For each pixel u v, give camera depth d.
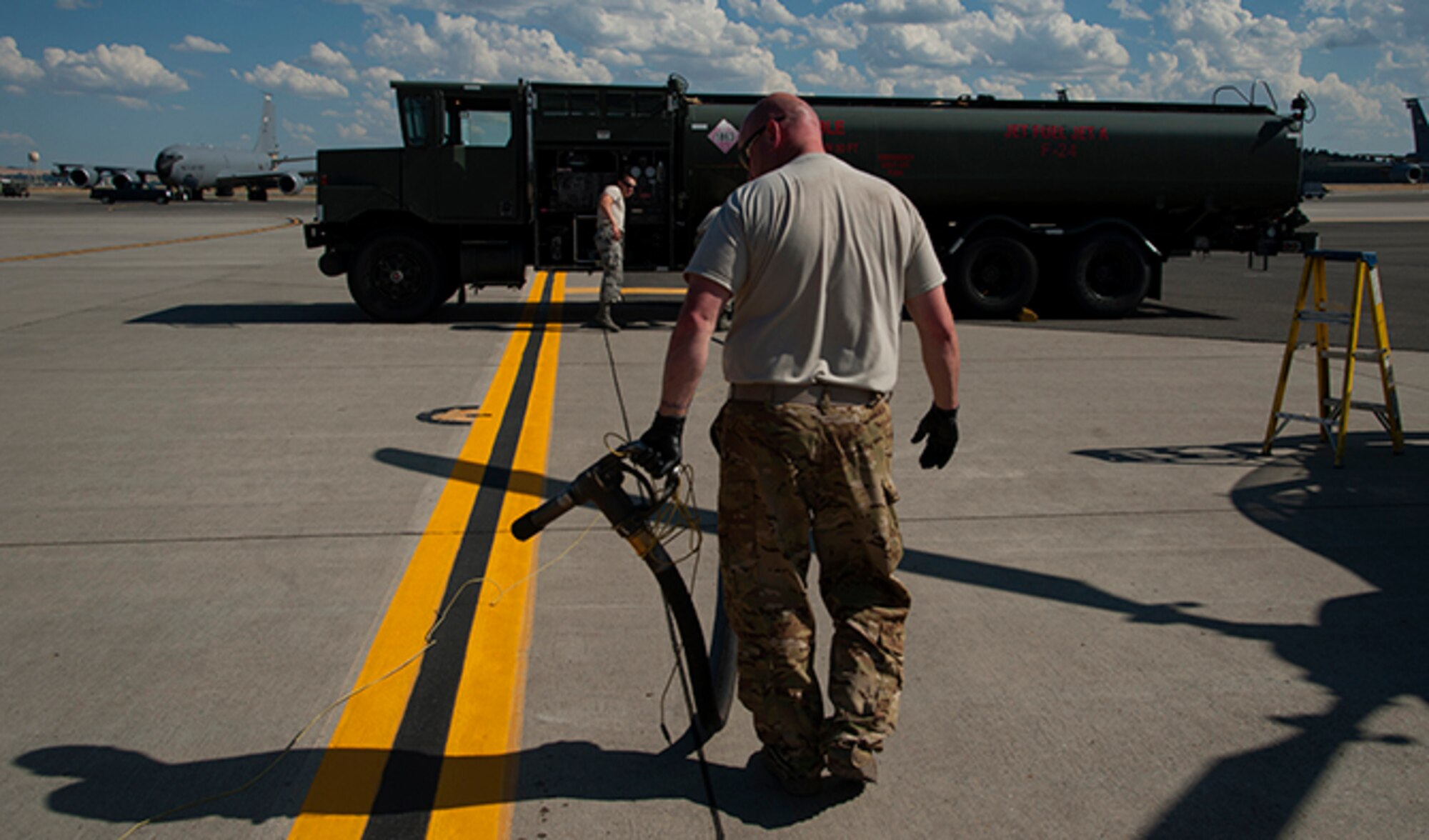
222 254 21.52
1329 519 4.74
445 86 10.95
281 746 2.83
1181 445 6.04
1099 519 4.75
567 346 9.64
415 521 4.69
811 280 2.44
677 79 11.25
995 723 2.96
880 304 2.52
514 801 2.59
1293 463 5.65
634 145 11.35
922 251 2.59
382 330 10.70
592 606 3.76
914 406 7.12
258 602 3.78
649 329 10.99
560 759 2.78
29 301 12.84
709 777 2.71
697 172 11.50
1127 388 7.70
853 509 2.53
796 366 2.47
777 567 2.54
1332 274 18.62
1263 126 12.28
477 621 3.63
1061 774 2.71
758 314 2.49
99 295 13.65
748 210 2.44
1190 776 2.70
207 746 2.82
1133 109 12.42
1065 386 7.78
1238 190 12.35
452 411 6.84
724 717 2.96
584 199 11.60
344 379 7.95
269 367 8.41
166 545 4.36
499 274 11.41
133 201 60.78
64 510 4.80
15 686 3.13
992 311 12.38
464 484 5.25
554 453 5.85
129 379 7.86
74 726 2.91
